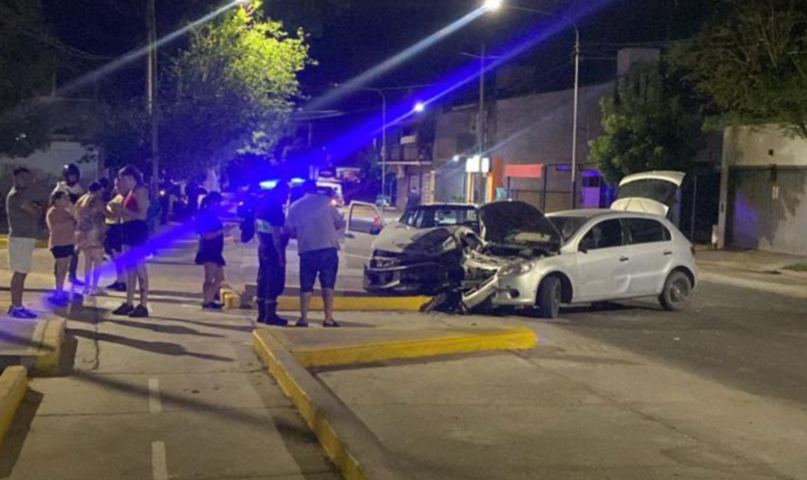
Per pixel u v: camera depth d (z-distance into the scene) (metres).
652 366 11.30
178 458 7.14
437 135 66.38
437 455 7.38
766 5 26.27
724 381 10.57
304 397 8.35
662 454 7.55
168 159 36.78
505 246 15.68
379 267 16.20
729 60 27.48
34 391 9.06
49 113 36.28
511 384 9.98
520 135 52.38
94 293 15.56
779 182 32.34
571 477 6.89
